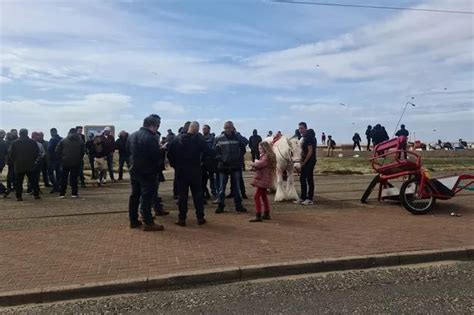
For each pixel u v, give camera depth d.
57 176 15.21
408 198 10.56
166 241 8.16
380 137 25.83
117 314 5.32
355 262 6.89
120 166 18.61
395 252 7.21
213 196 13.05
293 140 12.39
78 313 5.40
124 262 6.93
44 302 5.82
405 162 10.80
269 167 9.82
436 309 5.13
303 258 6.94
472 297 5.50
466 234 8.40
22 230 9.27
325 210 11.12
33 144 13.45
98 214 10.96
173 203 12.52
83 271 6.55
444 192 10.70
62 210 11.53
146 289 6.13
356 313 5.08
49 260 7.10
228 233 8.69
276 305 5.42
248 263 6.74
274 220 9.88
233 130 10.93
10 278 6.31
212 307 5.43
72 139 13.76
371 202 12.31
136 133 9.05
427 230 8.77
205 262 6.84
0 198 13.90
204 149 9.55
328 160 30.48
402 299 5.49
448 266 6.93
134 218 9.37
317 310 5.21
